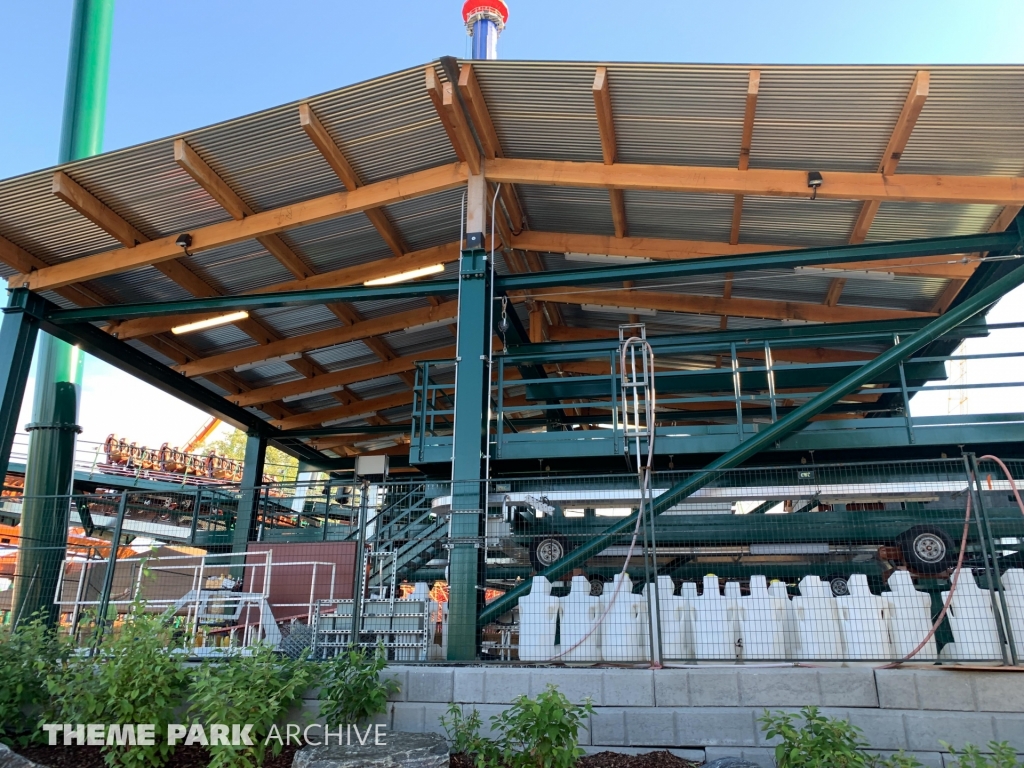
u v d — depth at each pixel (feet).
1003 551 37.42
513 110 36.17
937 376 46.52
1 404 41.22
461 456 34.37
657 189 37.32
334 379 61.77
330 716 23.52
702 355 55.62
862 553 36.73
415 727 24.48
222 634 40.83
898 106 31.96
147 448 94.79
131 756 21.68
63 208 40.16
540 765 20.30
